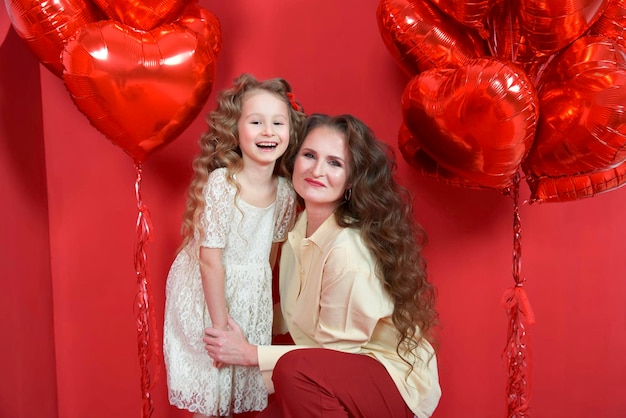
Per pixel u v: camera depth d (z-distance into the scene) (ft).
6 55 5.84
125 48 4.71
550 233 6.64
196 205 5.62
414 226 6.04
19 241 6.08
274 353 5.48
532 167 5.10
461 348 6.84
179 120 5.08
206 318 5.82
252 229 5.77
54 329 6.98
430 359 5.58
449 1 4.77
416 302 5.55
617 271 6.66
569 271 6.68
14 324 5.92
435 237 6.73
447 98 4.63
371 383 5.18
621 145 4.50
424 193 6.68
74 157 6.76
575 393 6.81
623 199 6.56
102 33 4.72
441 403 6.93
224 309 5.60
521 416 5.65
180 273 5.93
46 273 6.77
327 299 5.35
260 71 6.59
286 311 6.02
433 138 4.87
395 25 5.23
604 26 5.05
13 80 5.99
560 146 4.72
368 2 6.43
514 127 4.47
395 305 5.49
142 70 4.73
